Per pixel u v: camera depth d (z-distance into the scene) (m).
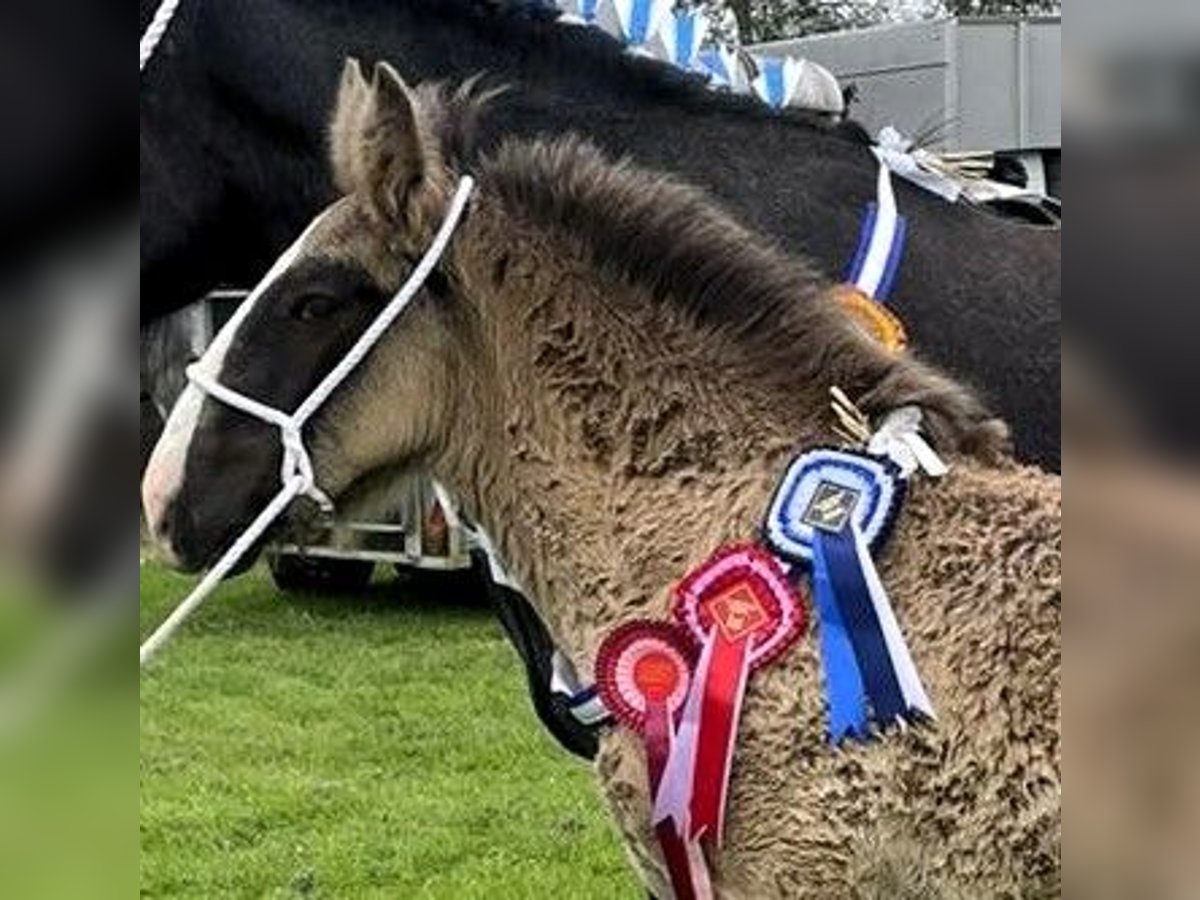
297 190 3.91
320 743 7.97
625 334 2.88
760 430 2.82
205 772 7.48
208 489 2.93
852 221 3.66
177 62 3.92
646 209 2.89
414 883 6.15
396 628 10.64
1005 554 2.61
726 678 2.66
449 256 2.92
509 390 2.92
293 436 2.91
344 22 3.87
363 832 6.69
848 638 2.61
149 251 3.97
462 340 2.95
